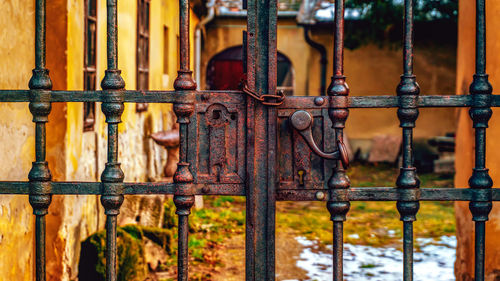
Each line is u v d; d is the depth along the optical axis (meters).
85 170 5.38
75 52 4.99
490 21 4.04
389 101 2.51
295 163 2.57
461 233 4.88
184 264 2.55
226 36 17.08
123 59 7.04
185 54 2.54
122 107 2.54
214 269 5.85
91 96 2.54
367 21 15.06
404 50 2.52
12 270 3.52
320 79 16.81
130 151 7.53
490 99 2.50
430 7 14.17
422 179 13.68
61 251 4.68
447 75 16.33
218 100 2.55
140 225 6.27
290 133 2.57
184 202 2.53
